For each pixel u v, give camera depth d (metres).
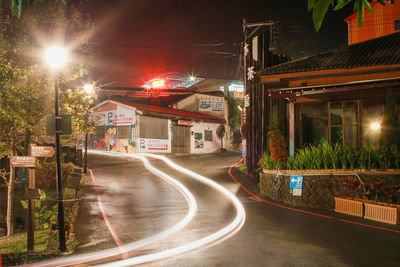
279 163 15.11
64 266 6.72
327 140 16.45
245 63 22.39
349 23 22.50
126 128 33.50
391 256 6.98
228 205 13.59
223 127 43.91
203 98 43.28
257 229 9.59
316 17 2.04
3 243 8.60
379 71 14.65
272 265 6.53
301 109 16.12
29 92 9.16
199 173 22.91
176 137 36.88
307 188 13.30
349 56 15.91
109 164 26.69
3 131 9.52
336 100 15.16
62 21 10.24
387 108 12.63
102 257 7.28
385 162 11.86
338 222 10.50
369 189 11.62
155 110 34.16
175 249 7.80
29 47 9.33
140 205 13.48
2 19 8.83
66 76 10.83
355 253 7.21
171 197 15.24
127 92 40.59
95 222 10.70
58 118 8.02
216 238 8.70
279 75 16.48
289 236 8.76
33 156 8.08
